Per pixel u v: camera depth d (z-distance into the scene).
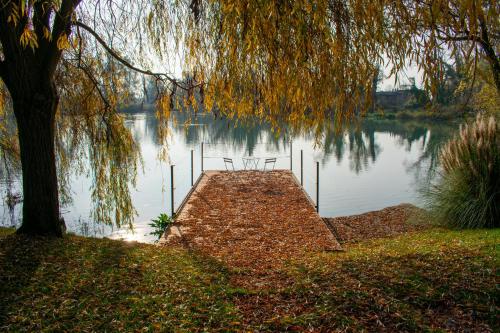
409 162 23.97
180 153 28.72
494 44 4.91
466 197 7.92
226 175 16.22
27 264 4.88
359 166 23.16
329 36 3.87
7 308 3.79
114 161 7.46
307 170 22.09
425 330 3.43
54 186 6.24
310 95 4.54
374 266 4.97
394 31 3.88
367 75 4.08
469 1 3.16
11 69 5.63
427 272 4.59
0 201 12.73
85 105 7.30
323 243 7.52
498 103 10.10
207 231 8.38
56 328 3.49
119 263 5.18
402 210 11.84
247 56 4.59
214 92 5.58
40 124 5.95
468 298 3.92
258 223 9.10
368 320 3.63
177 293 4.31
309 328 3.55
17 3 5.06
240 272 5.24
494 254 5.02
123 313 3.80
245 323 3.68
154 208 13.91
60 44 4.70
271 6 3.78
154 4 5.94
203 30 5.61
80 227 11.36
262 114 5.22
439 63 3.77
